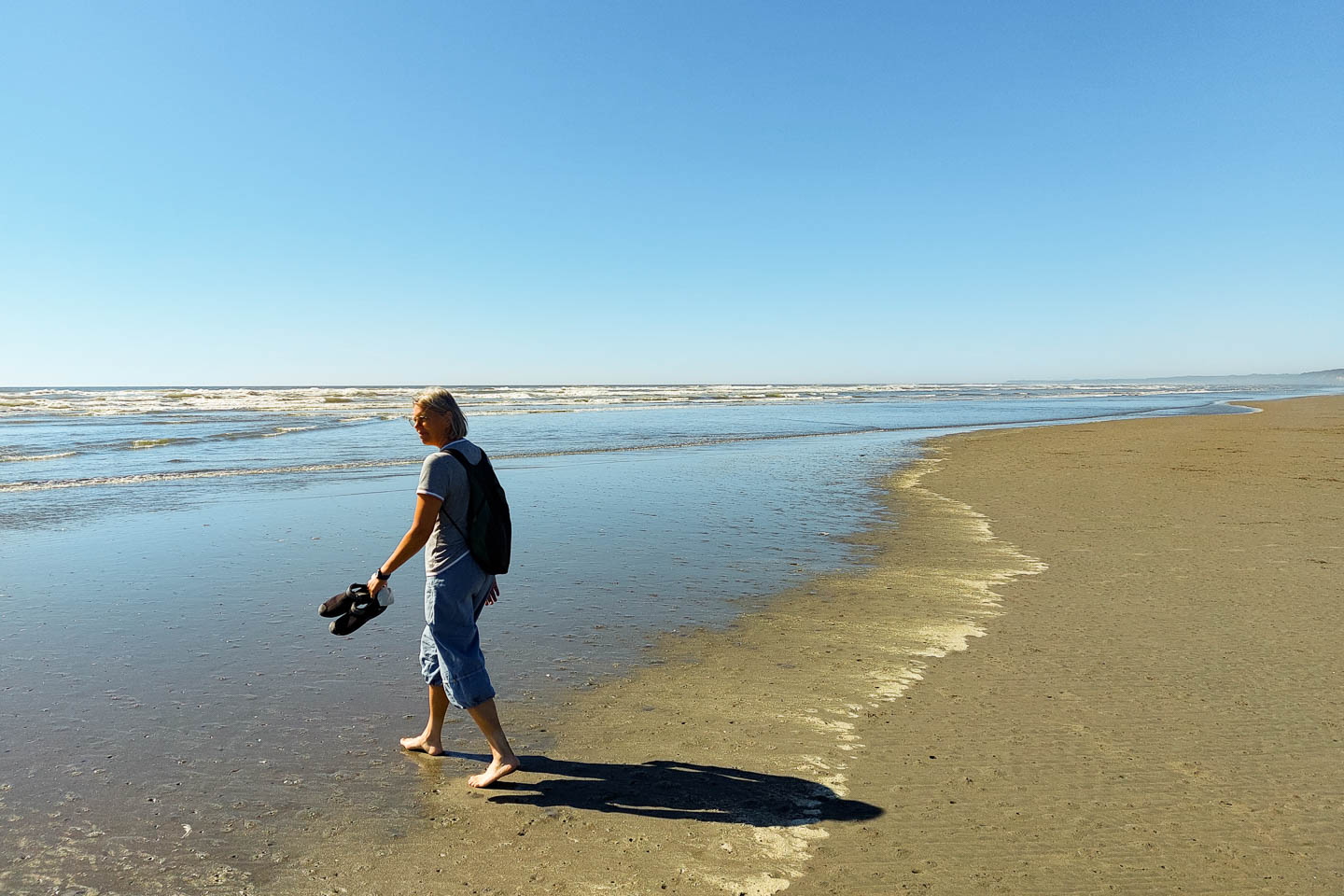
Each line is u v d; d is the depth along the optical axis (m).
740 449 20.80
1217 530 9.27
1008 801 3.36
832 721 4.20
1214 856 2.95
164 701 4.44
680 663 5.11
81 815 3.23
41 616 6.07
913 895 2.74
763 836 3.11
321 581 7.18
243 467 16.30
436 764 3.73
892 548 8.65
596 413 41.62
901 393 93.19
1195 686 4.62
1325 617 5.92
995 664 5.05
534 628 5.80
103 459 17.67
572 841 3.08
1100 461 16.98
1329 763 3.67
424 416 3.62
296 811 3.29
